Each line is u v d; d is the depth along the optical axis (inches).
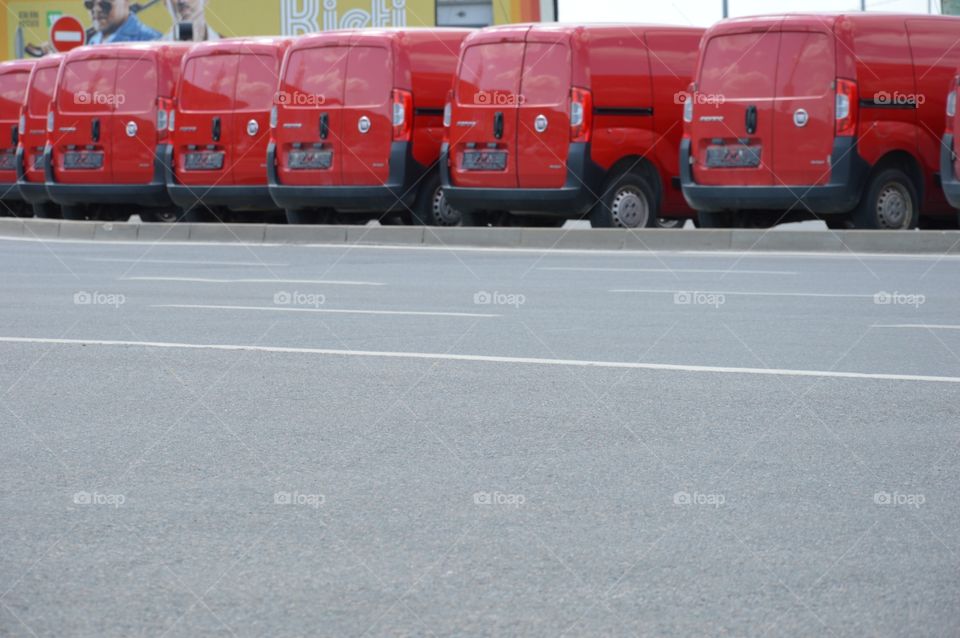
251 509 322.0
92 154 1267.2
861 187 987.9
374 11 2076.8
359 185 1127.6
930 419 409.4
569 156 1041.5
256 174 1198.3
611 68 1053.2
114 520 313.9
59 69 1286.9
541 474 351.6
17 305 684.1
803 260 894.4
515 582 271.1
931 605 257.4
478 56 1083.3
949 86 1025.5
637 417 414.0
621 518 313.7
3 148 1438.2
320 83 1141.7
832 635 243.0
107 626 248.7
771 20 1007.0
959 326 588.1
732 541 296.5
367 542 297.0
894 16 1010.1
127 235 1188.5
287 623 249.6
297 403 436.5
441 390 455.2
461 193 1085.8
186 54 1232.8
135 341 561.0
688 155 1040.2
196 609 257.3
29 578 275.1
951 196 962.1
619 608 256.4
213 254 998.4
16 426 407.8
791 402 433.4
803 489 336.5
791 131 996.6
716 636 242.4
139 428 403.9
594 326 596.7
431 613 254.2
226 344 551.8
